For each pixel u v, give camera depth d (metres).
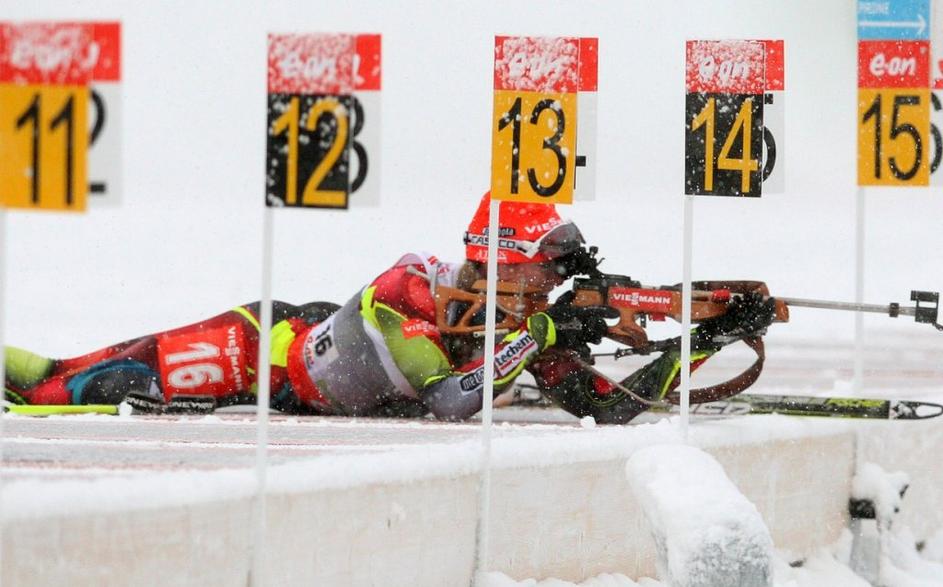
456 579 22.47
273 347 31.67
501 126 22.97
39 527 16.70
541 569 23.94
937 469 31.11
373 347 30.38
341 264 64.06
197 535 18.38
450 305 30.59
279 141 19.41
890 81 28.52
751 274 62.09
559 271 30.09
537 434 25.50
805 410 29.17
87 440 25.23
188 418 30.17
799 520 28.39
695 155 24.84
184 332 31.77
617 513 25.23
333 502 20.33
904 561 29.73
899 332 50.84
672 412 29.97
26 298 55.66
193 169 97.06
